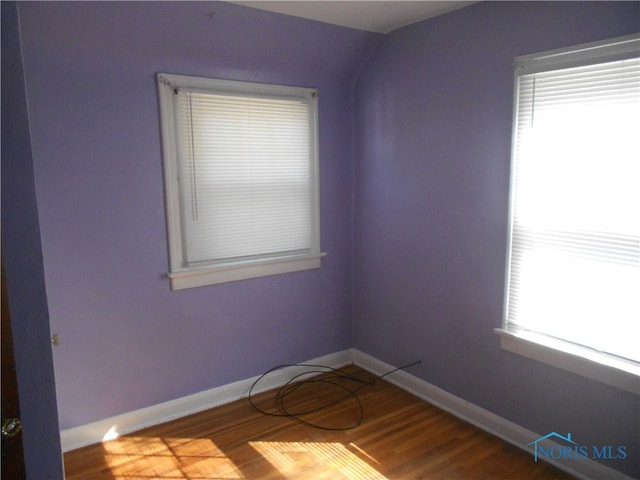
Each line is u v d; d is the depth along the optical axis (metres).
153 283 2.46
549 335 2.13
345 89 3.01
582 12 1.87
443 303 2.61
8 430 0.92
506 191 2.22
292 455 2.24
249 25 2.36
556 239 2.06
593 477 2.00
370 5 2.28
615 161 1.84
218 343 2.71
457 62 2.38
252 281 2.79
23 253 1.02
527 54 2.08
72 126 2.15
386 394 2.86
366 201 3.06
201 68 2.45
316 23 2.51
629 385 1.84
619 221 1.85
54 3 1.92
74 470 2.13
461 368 2.56
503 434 2.36
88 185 2.22
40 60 2.04
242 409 2.69
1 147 0.98
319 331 3.14
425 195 2.64
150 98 2.33
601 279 1.92
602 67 1.84
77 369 2.29
